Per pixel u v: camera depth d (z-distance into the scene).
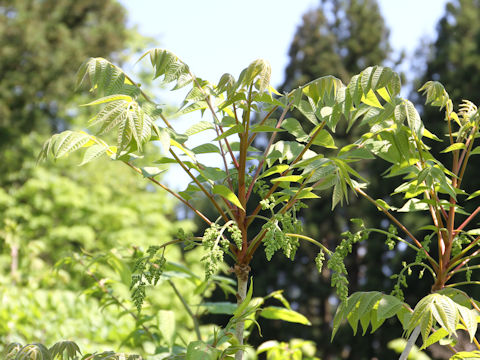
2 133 12.12
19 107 13.04
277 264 10.28
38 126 12.78
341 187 1.70
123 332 3.29
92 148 1.45
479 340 5.65
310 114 1.72
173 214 14.38
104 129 1.31
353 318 1.73
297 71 12.47
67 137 1.46
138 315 2.37
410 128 1.63
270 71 1.46
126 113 1.32
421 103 9.74
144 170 1.60
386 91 1.59
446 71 9.55
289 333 9.60
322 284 10.27
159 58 1.61
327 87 1.55
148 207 11.25
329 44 12.48
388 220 9.33
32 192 10.05
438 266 1.73
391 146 1.83
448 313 1.38
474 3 10.16
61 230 9.72
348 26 12.77
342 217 10.24
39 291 3.29
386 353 8.46
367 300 1.66
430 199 1.76
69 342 1.68
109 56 14.50
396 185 8.73
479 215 7.20
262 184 1.77
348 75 12.30
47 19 13.98
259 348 2.57
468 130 1.86
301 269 10.38
